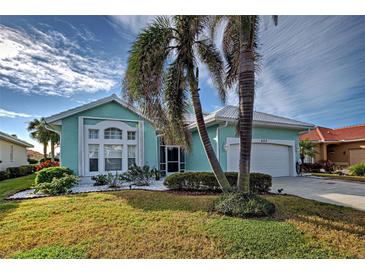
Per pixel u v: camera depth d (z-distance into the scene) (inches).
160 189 437.1
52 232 193.0
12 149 922.1
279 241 172.6
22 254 156.8
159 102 295.3
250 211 231.5
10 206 282.7
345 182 552.4
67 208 267.7
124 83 297.7
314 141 994.7
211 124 593.0
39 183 426.9
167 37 295.9
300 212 251.8
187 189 408.2
